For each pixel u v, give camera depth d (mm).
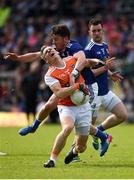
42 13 74375
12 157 28812
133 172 23547
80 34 67562
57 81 24172
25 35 69312
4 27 71625
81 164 26031
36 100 55438
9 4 76125
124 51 65062
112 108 29656
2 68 64125
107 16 71562
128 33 67625
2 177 21969
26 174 22688
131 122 61406
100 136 27516
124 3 73312
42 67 56750
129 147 34562
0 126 57656
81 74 27672
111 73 29797
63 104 24688
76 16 72500
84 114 24844
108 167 25094
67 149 32906
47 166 24484
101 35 29609
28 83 55281
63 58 25359
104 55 29609
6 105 62656
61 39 24484
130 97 61469
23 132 29734
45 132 47625
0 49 68000
